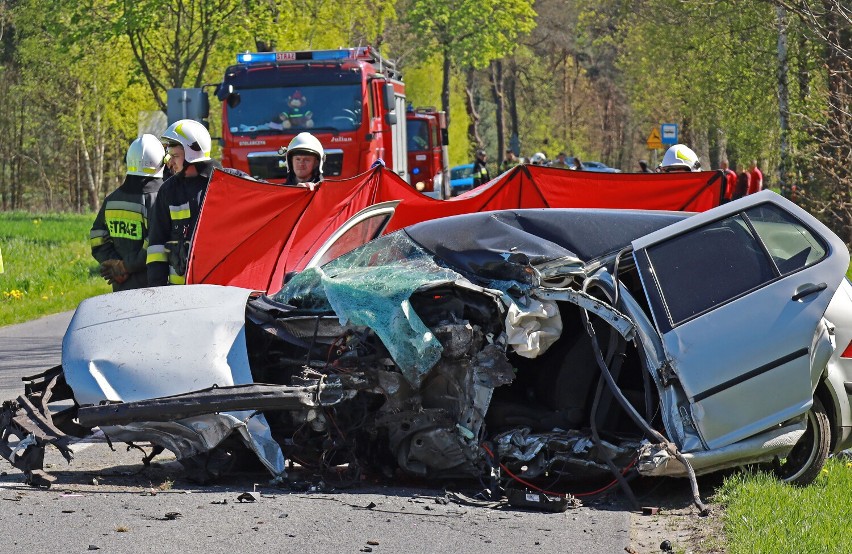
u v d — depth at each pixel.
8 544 7.18
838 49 24.88
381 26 67.69
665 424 9.08
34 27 63.69
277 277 14.44
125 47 47.91
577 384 9.66
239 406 8.68
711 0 38.81
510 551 7.39
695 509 8.85
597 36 99.88
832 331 9.44
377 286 9.26
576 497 9.15
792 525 7.97
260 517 8.05
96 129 70.44
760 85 38.22
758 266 9.41
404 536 7.67
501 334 9.09
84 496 8.59
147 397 8.88
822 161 25.17
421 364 8.91
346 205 15.19
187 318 9.48
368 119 31.25
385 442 9.48
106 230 13.54
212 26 42.34
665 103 64.56
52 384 9.44
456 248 9.85
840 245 9.52
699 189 16.58
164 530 7.60
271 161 31.16
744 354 9.04
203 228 13.08
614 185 16.67
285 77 31.33
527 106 114.12
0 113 71.94
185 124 13.03
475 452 9.07
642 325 9.26
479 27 83.44
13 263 33.41
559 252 9.59
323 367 9.24
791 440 9.20
